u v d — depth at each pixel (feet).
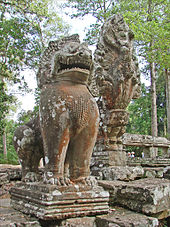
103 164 13.58
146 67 51.49
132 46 14.30
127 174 12.71
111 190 9.17
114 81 13.33
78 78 8.14
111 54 13.80
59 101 7.62
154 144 22.25
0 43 34.17
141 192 8.12
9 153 42.55
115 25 14.05
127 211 8.18
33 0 36.19
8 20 35.22
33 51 34.99
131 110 65.36
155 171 14.48
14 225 6.29
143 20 33.83
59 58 8.00
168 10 34.65
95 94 9.13
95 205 7.36
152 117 43.06
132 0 34.30
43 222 6.73
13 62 35.91
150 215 7.76
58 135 7.47
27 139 8.95
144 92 64.13
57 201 6.59
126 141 20.18
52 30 39.75
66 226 6.64
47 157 7.57
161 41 32.58
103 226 6.96
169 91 50.60
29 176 8.75
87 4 36.45
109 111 13.60
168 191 8.49
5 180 14.78
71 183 7.37
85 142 7.98
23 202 7.80
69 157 8.23
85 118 7.81
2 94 35.65
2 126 35.42
